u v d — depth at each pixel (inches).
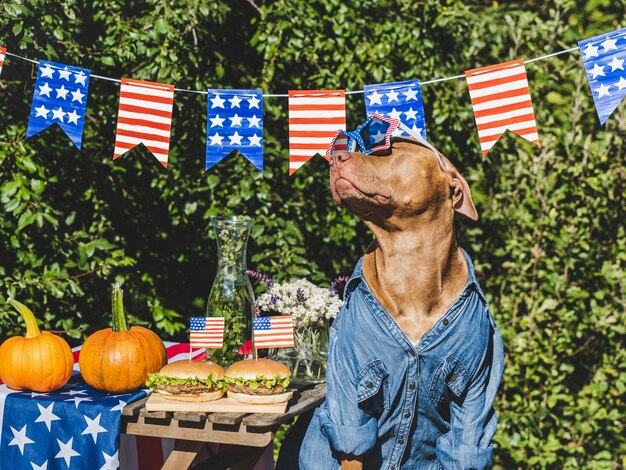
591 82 101.7
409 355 90.3
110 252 155.9
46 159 151.6
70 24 158.1
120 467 101.3
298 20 167.5
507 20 193.8
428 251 92.4
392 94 110.6
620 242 187.0
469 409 91.5
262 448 116.1
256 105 112.5
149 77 157.2
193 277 183.0
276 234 166.4
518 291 189.3
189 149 167.2
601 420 185.9
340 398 91.2
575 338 188.9
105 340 100.5
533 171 188.9
